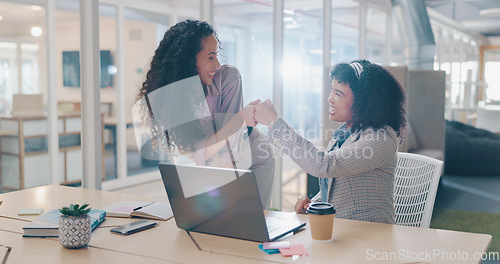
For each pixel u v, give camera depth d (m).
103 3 5.55
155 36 5.44
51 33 4.12
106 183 5.65
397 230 1.73
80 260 1.44
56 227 1.67
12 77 3.83
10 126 3.83
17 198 2.26
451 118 7.62
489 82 7.51
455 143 7.29
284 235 1.67
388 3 8.14
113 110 5.77
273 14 4.61
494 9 7.46
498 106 7.36
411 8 7.64
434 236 1.65
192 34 1.99
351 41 7.05
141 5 5.57
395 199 2.35
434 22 7.95
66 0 4.16
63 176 4.50
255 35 4.60
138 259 1.45
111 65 5.71
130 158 5.94
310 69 5.62
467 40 7.68
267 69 4.64
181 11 4.81
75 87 4.29
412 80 6.00
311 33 5.60
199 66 2.02
